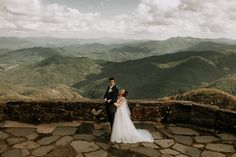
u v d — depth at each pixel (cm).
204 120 935
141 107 980
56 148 736
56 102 944
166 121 980
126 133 799
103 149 745
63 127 898
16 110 941
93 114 961
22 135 820
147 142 802
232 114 877
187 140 822
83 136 829
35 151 714
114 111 827
